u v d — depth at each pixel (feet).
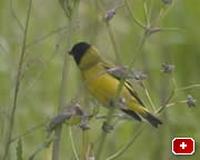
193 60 42.57
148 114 27.32
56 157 25.23
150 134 39.01
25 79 29.73
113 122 29.27
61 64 39.96
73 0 25.09
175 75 41.75
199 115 39.99
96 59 30.04
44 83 40.24
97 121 36.24
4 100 35.73
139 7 39.34
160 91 38.45
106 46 38.42
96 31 37.06
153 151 38.81
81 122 24.77
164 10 24.98
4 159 25.99
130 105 27.96
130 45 40.81
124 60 40.50
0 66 36.42
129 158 38.83
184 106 39.91
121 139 38.63
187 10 42.88
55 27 40.47
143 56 40.68
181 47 42.63
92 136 35.91
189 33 42.70
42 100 39.65
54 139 25.12
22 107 38.32
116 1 30.01
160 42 42.14
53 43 38.65
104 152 37.88
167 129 38.81
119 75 26.35
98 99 29.37
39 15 40.96
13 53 36.76
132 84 30.04
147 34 24.56
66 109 24.91
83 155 26.91
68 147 37.06
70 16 25.14
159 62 41.06
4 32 38.86
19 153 25.46
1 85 36.37
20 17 40.63
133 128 39.06
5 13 39.99
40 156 35.45
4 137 28.19
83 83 29.40
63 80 25.23
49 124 25.18
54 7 41.42
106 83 28.78
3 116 28.55
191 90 41.19
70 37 25.26
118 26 40.78
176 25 42.65
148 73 39.86
